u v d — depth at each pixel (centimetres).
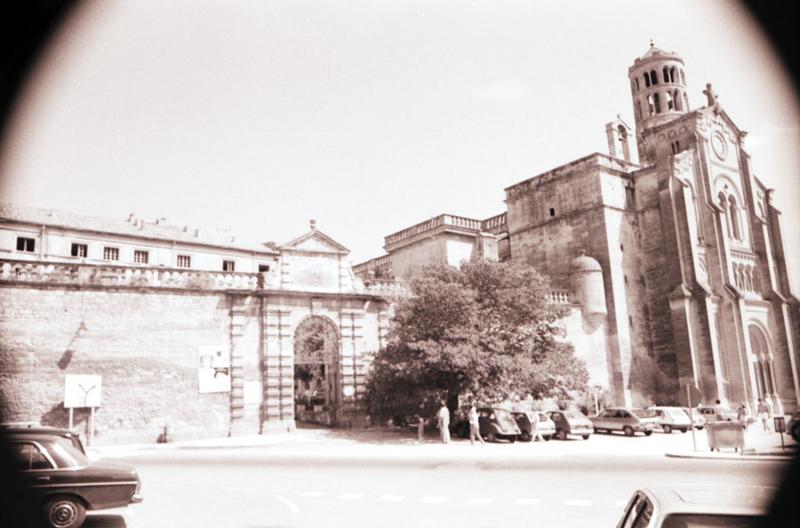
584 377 3550
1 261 2839
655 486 615
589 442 2942
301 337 3869
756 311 4919
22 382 2792
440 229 5075
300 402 5138
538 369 3166
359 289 3794
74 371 2903
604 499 1407
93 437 2872
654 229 4828
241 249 4891
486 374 2978
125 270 3125
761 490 575
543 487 1585
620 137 5616
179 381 3142
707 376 4309
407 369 3041
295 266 3609
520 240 5366
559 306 3606
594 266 4544
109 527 1212
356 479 1781
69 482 1116
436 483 1691
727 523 515
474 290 3331
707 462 2023
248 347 3372
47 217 4106
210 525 1226
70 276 2972
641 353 4612
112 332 3027
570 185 4994
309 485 1684
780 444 2538
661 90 6094
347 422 3528
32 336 2847
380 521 1234
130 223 4622
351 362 3631
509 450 2578
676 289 4481
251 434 3266
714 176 5031
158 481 1788
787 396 4897
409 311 3288
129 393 3008
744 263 5034
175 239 4541
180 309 3222
